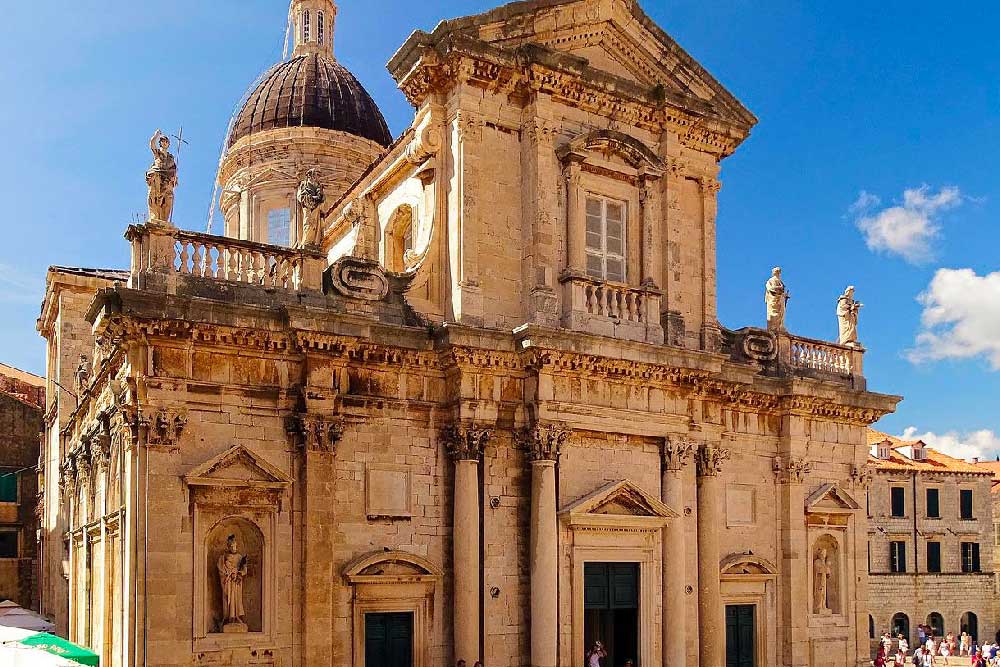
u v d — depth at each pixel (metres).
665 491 28.69
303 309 23.66
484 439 25.86
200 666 22.16
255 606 23.23
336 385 24.55
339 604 24.02
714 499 29.95
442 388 26.28
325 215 38.38
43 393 55.16
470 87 27.06
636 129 29.89
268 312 23.53
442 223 27.33
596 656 26.89
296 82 45.66
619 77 29.03
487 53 26.91
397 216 32.34
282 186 43.47
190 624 22.14
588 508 26.56
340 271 25.62
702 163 31.19
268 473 23.39
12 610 35.75
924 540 63.88
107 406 26.45
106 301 22.09
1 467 49.88
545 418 26.14
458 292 26.33
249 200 43.78
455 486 25.70
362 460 24.88
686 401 29.33
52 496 42.72
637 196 29.47
